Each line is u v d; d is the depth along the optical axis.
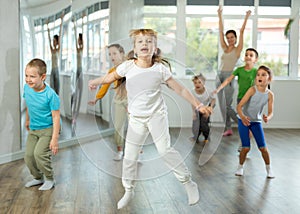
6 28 4.17
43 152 3.18
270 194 3.12
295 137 5.96
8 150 4.20
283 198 3.02
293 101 6.98
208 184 3.37
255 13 7.17
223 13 7.20
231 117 5.87
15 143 4.29
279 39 7.22
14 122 4.27
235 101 5.96
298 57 7.20
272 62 7.25
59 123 3.17
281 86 6.97
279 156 4.58
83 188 3.25
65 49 4.96
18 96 4.30
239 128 3.71
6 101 4.18
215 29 7.24
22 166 3.98
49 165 3.22
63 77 4.94
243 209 2.78
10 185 3.32
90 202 2.91
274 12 7.19
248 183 3.42
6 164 4.07
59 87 4.88
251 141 5.51
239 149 4.77
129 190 2.66
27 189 3.21
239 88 4.95
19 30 4.29
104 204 2.87
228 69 5.77
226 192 3.16
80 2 5.10
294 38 7.18
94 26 5.30
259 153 4.70
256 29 7.19
